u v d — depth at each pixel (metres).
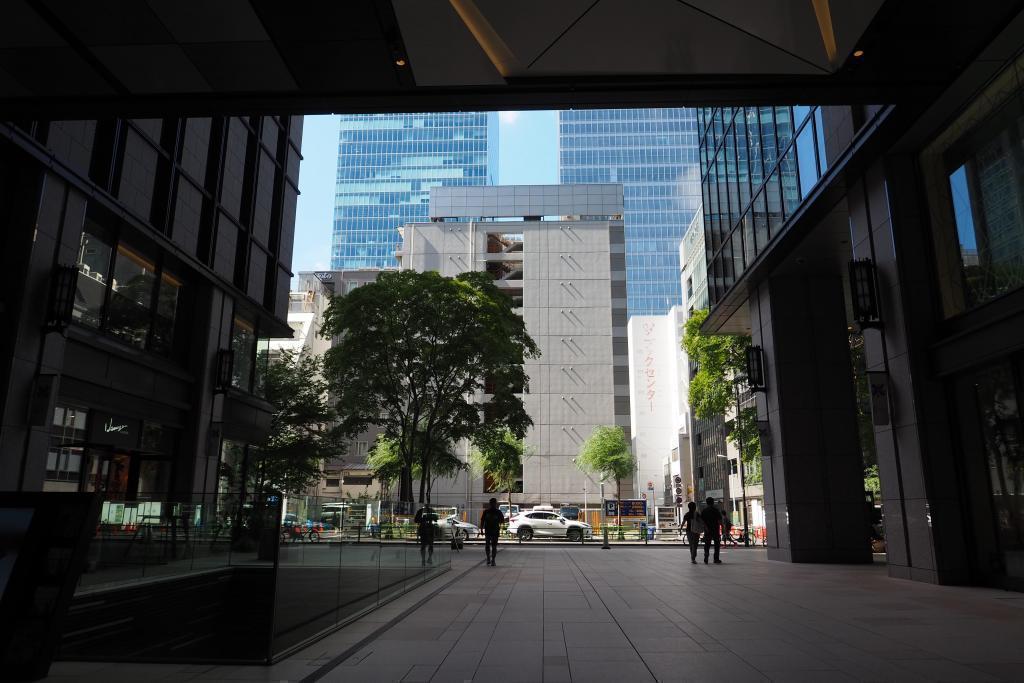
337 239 167.00
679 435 81.19
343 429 30.05
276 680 6.19
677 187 161.88
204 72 9.74
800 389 22.88
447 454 32.88
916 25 8.70
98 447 17.00
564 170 163.88
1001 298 13.12
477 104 10.48
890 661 6.89
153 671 6.55
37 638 6.22
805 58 9.37
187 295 21.23
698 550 31.12
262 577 7.04
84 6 8.38
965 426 14.39
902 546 15.46
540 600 11.98
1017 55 12.37
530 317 72.75
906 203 15.91
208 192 21.88
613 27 8.77
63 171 14.48
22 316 13.43
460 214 77.75
